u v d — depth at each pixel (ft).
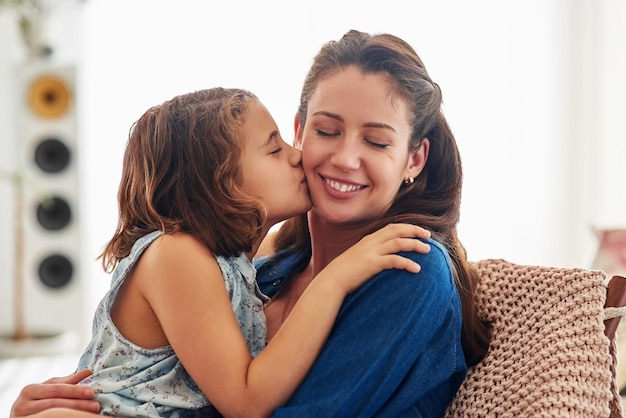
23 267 12.71
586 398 3.78
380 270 3.82
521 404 3.89
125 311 4.09
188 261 3.89
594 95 12.23
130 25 12.61
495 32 12.19
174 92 12.59
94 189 12.91
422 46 12.14
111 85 12.69
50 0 13.29
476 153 12.30
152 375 3.99
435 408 4.01
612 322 4.02
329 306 3.79
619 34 12.12
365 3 12.13
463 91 12.20
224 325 3.83
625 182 12.21
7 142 13.91
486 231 12.45
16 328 12.86
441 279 3.85
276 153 4.29
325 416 3.59
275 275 4.97
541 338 4.02
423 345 3.79
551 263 12.41
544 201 12.38
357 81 4.08
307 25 12.23
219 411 3.86
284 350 3.71
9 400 10.55
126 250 4.21
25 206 12.77
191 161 4.08
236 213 4.04
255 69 12.35
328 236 4.62
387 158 4.12
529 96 12.26
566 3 12.18
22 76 12.53
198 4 12.45
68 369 12.11
